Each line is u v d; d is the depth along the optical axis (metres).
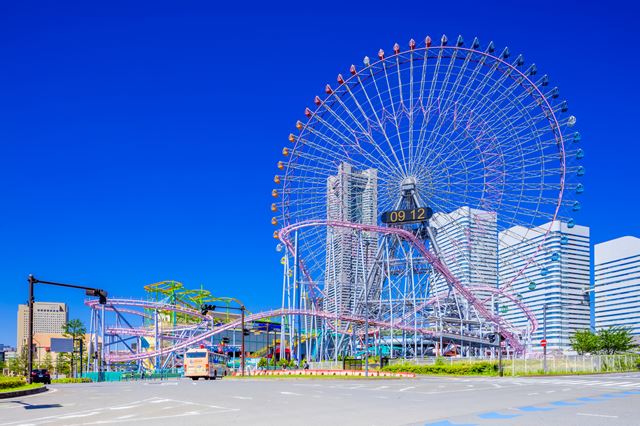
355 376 74.62
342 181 107.88
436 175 102.31
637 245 192.88
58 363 192.62
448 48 97.81
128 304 128.62
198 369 76.81
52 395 42.09
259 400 34.09
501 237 105.44
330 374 78.44
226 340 131.25
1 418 25.11
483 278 104.00
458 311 114.62
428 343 131.50
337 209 107.69
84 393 44.19
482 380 65.38
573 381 61.06
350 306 114.38
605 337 148.62
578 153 93.94
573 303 139.38
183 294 156.88
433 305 115.25
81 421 23.23
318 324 124.31
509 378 71.75
